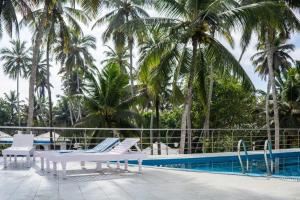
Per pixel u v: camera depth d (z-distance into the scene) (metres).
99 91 22.98
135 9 27.81
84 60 40.97
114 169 9.08
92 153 8.12
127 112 22.86
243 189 6.12
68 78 46.81
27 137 10.20
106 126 22.72
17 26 20.41
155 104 27.30
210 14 14.98
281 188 6.20
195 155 13.69
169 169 9.21
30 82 19.72
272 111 31.05
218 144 20.75
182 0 16.58
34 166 9.52
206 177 7.63
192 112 27.88
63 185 6.62
